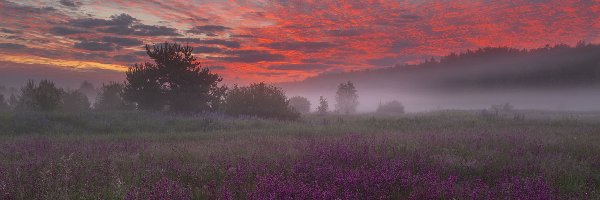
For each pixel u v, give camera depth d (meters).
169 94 24.84
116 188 5.02
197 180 5.99
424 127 17.64
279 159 7.21
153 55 24.62
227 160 7.15
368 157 7.29
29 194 5.17
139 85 24.72
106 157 7.88
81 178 5.87
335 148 8.06
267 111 24.72
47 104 23.95
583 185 5.49
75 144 10.55
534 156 7.69
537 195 4.62
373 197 4.87
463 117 24.70
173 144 10.58
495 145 9.67
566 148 9.09
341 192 4.99
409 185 5.43
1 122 16.69
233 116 23.77
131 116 20.59
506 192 4.88
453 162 7.02
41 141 11.33
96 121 18.41
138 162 7.29
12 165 7.00
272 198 4.36
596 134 12.67
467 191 4.96
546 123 19.56
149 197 4.56
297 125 18.47
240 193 5.09
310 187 5.01
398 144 9.23
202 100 25.48
